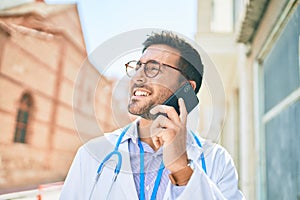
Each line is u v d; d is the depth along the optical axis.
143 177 1.33
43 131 4.04
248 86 5.34
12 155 3.97
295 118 3.22
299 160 3.09
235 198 1.35
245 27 4.75
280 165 3.83
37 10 4.18
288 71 3.48
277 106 3.98
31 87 4.29
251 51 5.12
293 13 3.18
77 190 1.39
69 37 4.50
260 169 4.66
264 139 4.66
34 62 4.33
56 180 3.50
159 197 1.28
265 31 4.15
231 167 1.45
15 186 3.78
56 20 4.47
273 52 4.09
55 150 3.82
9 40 3.99
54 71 4.45
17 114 4.20
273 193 4.18
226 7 8.20
